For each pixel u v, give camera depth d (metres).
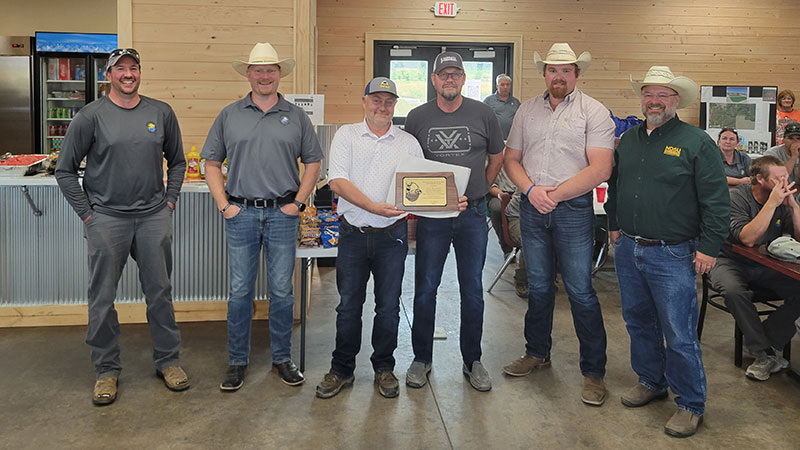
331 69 8.11
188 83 4.27
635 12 8.36
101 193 3.05
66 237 4.09
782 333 3.39
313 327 4.18
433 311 3.27
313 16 5.09
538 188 3.02
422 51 8.22
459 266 3.22
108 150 2.98
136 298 4.20
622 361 3.64
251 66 3.05
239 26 4.25
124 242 3.10
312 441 2.70
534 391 3.22
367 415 2.94
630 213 2.87
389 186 3.01
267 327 4.16
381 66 8.22
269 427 2.82
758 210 3.58
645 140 2.83
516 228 4.79
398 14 8.10
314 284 5.34
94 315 3.08
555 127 3.03
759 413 3.01
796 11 8.57
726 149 5.88
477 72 8.32
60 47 8.00
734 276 3.53
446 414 2.96
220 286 4.27
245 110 3.12
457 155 3.08
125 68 2.97
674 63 8.49
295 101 4.06
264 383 3.28
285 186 3.14
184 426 2.81
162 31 4.22
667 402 3.10
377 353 3.21
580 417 2.95
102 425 2.81
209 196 4.18
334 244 3.33
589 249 3.09
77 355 3.63
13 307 4.09
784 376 3.44
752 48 8.57
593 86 8.41
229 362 3.28
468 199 3.11
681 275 2.76
